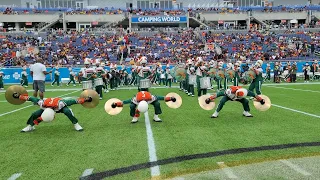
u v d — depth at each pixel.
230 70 16.75
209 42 39.16
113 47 37.50
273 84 21.56
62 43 38.78
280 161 5.23
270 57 33.12
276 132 7.12
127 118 9.20
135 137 6.92
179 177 4.66
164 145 6.24
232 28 46.84
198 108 10.88
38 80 11.81
